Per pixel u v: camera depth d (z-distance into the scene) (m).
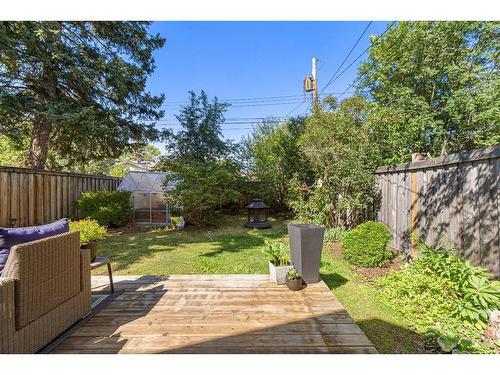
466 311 2.58
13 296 1.80
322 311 2.66
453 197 3.51
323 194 6.50
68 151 8.91
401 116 6.10
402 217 4.71
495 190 2.90
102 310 2.70
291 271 3.24
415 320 2.68
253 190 11.65
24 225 6.36
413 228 4.39
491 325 2.37
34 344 1.95
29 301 1.91
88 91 7.66
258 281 3.53
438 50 6.49
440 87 6.91
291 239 3.63
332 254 5.09
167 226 8.75
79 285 2.49
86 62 7.24
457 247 3.41
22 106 6.25
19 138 6.86
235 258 4.99
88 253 2.65
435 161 3.78
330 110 6.70
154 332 2.29
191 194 7.99
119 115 8.35
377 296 3.27
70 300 2.36
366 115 6.26
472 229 3.19
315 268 3.37
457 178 3.44
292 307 2.75
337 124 6.15
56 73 7.05
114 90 7.96
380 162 6.07
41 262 2.03
